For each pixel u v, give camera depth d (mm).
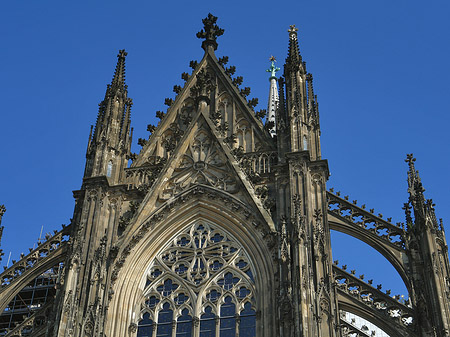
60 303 73938
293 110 87500
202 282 78125
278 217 79500
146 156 91500
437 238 76438
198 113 92000
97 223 81312
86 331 72625
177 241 82188
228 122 93188
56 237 85125
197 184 84500
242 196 83125
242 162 86562
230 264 79000
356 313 74812
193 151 88875
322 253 74250
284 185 81875
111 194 84812
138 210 82938
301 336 67812
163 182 85750
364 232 81375
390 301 75000
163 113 95625
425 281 74312
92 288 75312
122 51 99312
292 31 96750
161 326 76188
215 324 75312
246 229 80438
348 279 76938
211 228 82250
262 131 91062
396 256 78812
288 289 71188
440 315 71062
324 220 78375
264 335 72625
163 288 78750
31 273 82625
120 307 77000
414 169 82750
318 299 70750
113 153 89125
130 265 79812
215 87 95750
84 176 87625
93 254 78688
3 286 81938
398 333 72875
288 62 93875
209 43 101625
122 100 94375
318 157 85000
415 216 78812
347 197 84625
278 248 75312
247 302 76312
